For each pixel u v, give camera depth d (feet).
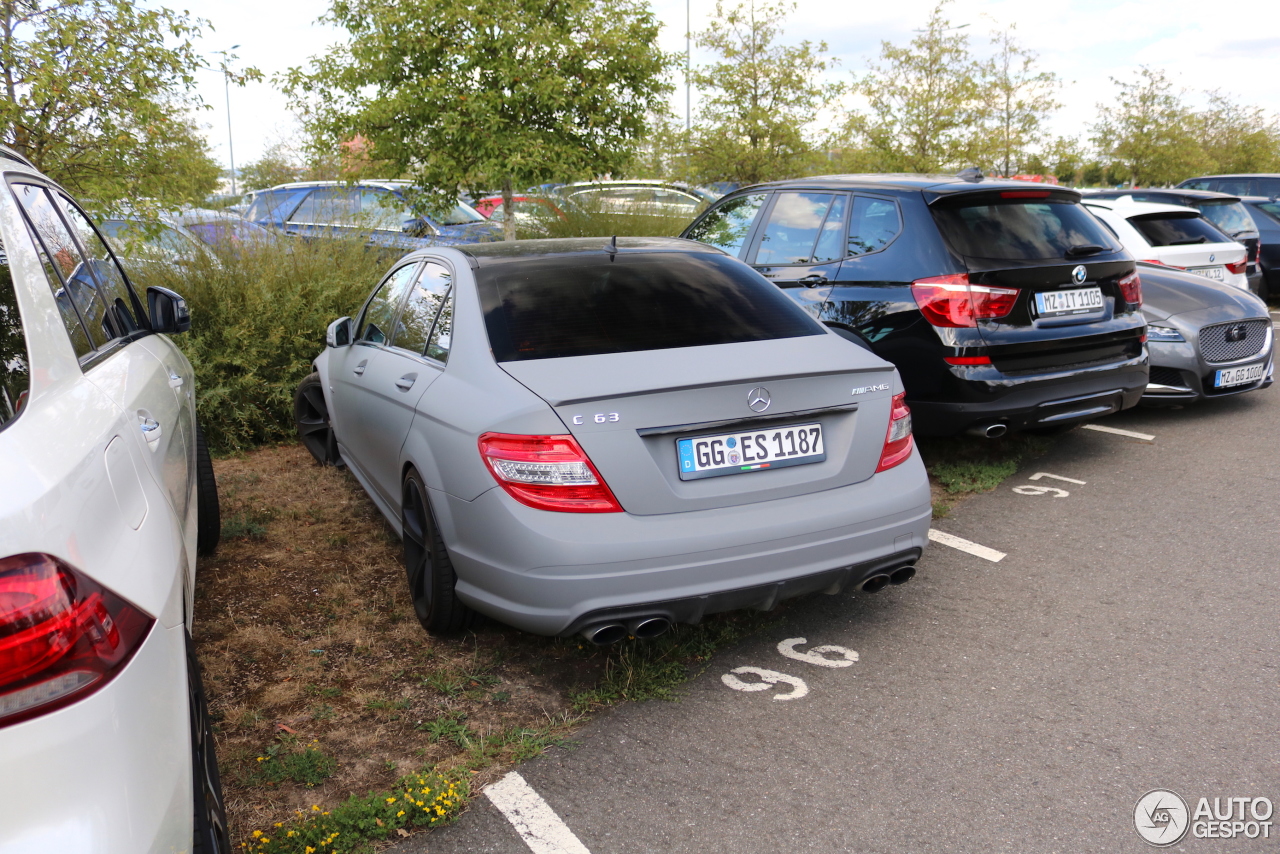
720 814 7.61
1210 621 10.84
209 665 10.23
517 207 34.06
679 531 8.62
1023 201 15.85
